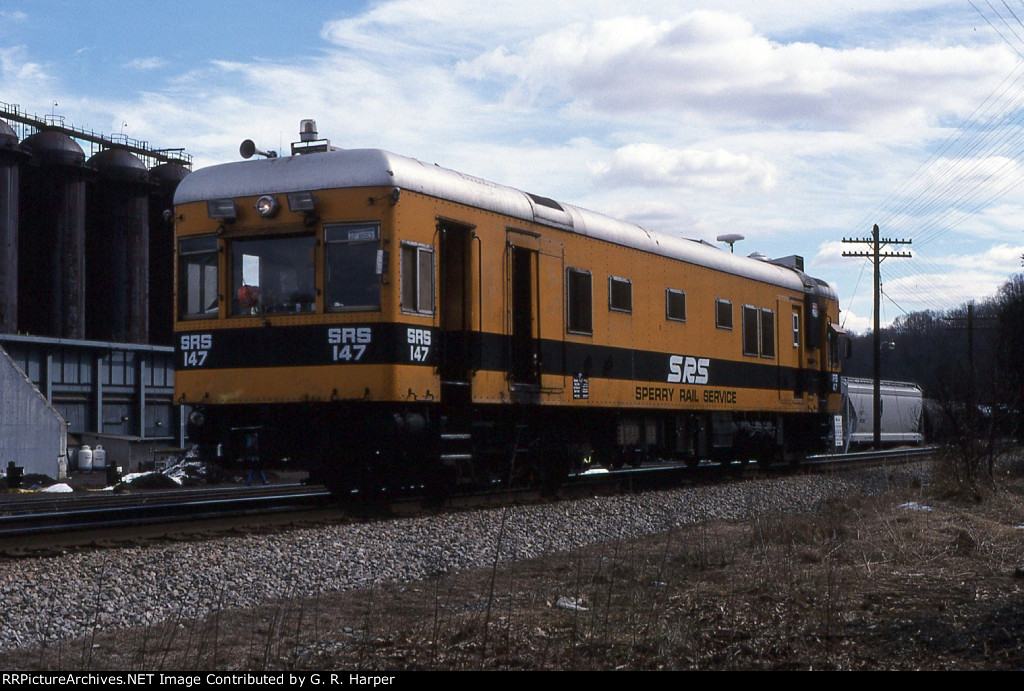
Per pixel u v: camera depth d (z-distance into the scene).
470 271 14.83
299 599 8.90
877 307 49.41
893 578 9.45
